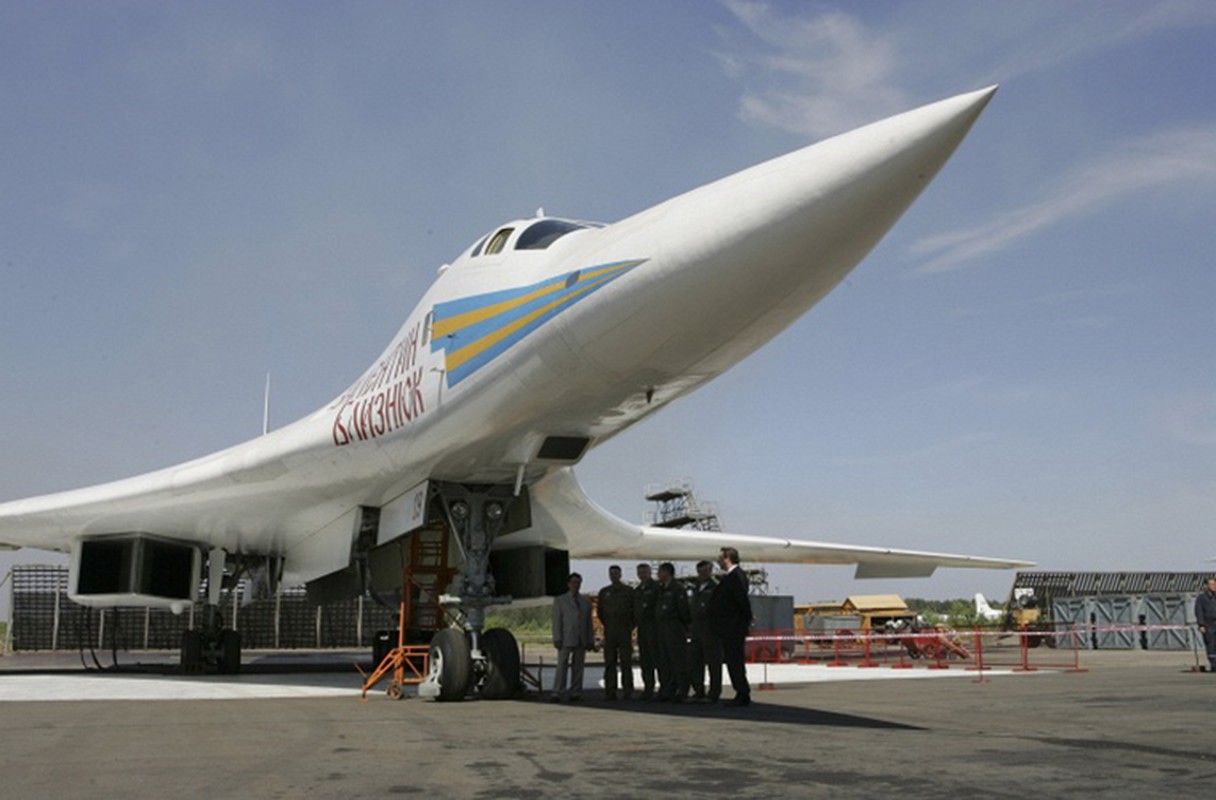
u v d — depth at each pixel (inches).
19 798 174.9
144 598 573.3
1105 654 952.9
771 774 190.7
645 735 259.1
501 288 383.6
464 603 429.1
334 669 690.8
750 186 289.6
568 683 520.7
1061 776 185.2
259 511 537.3
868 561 800.9
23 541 610.5
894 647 1062.4
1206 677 536.1
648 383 345.4
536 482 452.4
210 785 186.4
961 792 168.6
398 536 475.2
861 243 279.0
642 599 402.0
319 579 632.4
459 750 232.1
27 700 402.3
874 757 212.7
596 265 329.4
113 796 175.8
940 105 259.0
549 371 348.5
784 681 530.0
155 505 529.0
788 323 313.9
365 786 183.3
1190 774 187.3
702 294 297.7
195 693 441.4
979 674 570.9
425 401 405.4
